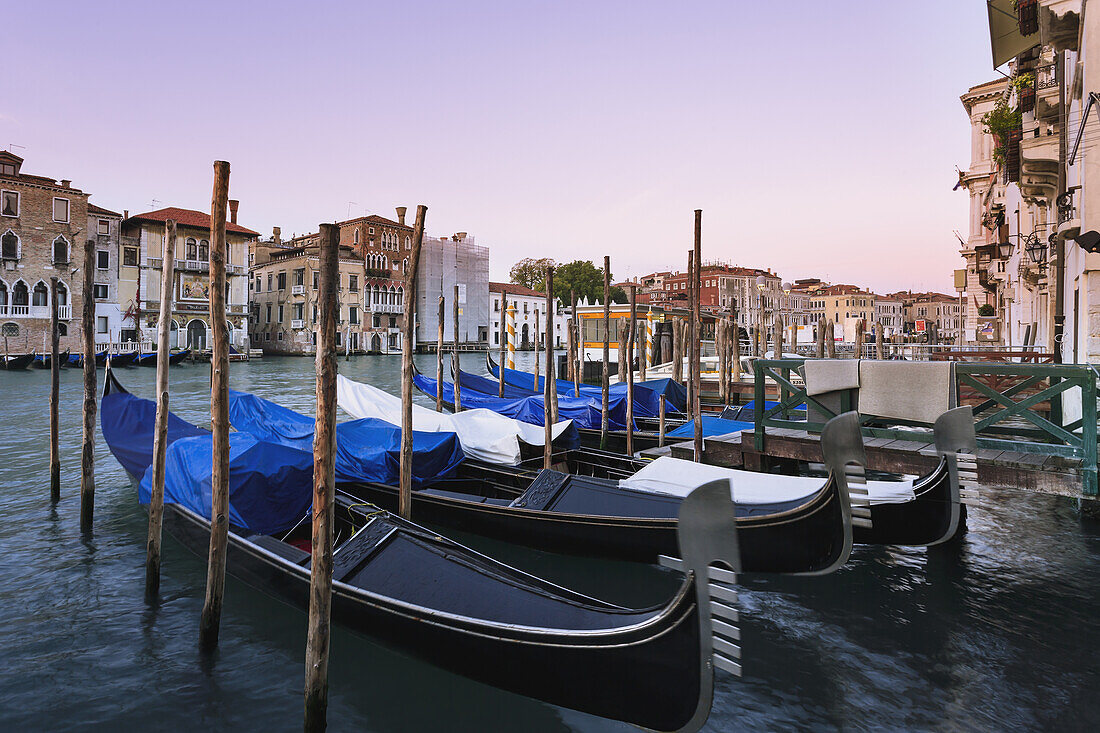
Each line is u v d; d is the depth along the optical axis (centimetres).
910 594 571
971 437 541
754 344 2441
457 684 425
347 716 407
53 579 596
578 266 6688
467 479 806
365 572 484
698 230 892
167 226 551
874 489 606
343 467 742
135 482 750
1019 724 391
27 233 3525
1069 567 620
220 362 462
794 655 474
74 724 396
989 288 2816
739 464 837
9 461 1070
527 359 5447
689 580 330
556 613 405
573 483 692
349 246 5284
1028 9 1137
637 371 1991
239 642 488
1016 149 1495
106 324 3825
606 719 402
